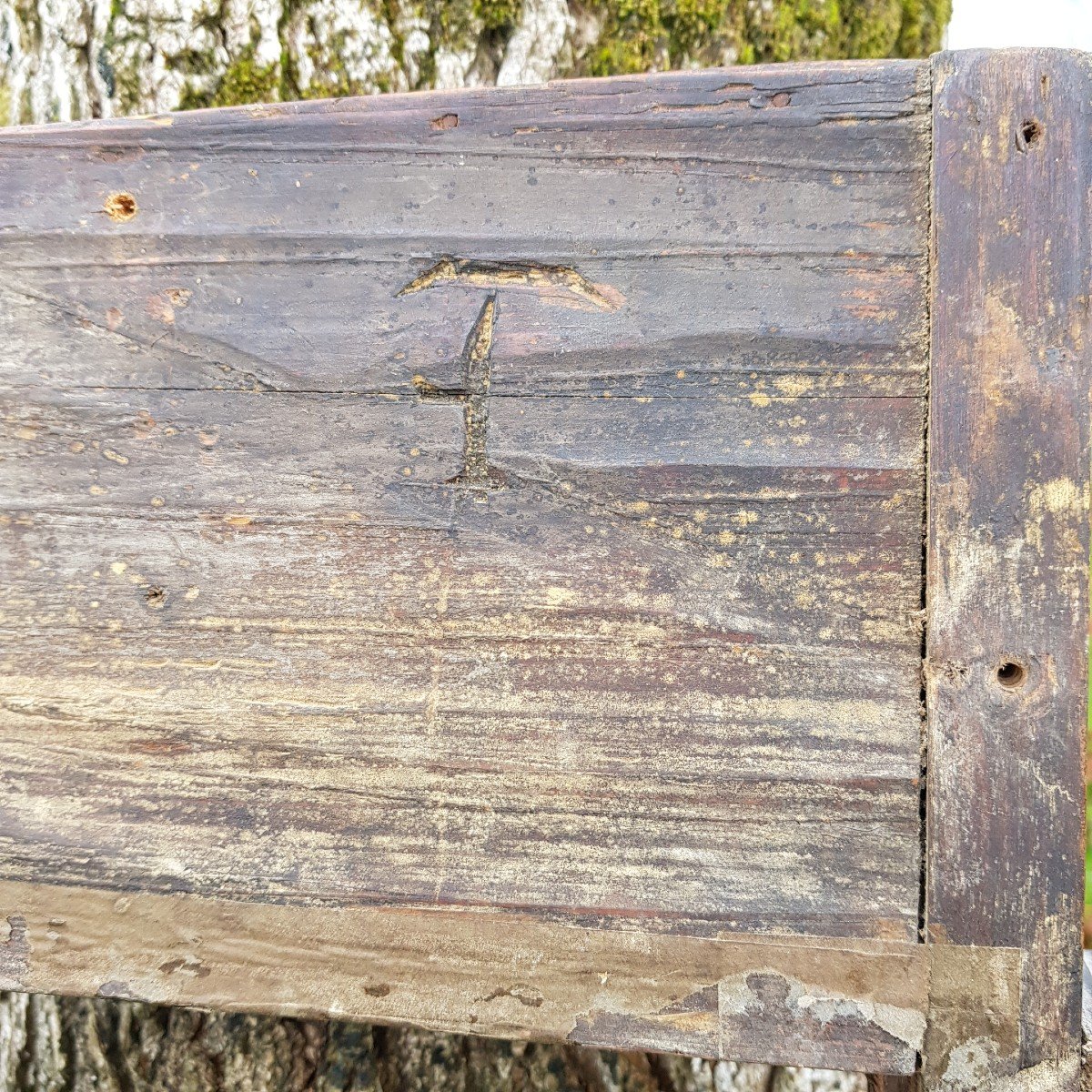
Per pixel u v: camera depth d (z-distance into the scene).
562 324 0.26
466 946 0.26
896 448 0.25
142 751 0.26
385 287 0.26
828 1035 0.25
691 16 0.33
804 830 0.25
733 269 0.25
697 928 0.25
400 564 0.26
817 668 0.25
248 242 0.26
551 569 0.26
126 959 0.26
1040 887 0.25
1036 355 0.25
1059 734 0.25
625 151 0.25
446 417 0.26
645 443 0.26
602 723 0.26
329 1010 0.26
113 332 0.26
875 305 0.25
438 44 0.33
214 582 0.26
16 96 0.33
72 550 0.26
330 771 0.26
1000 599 0.25
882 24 0.34
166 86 0.32
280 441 0.26
